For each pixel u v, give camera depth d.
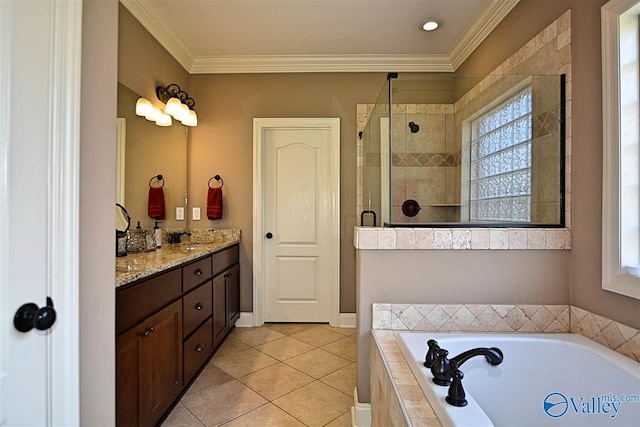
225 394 2.03
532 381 1.45
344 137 3.30
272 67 3.26
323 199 3.38
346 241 3.30
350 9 2.44
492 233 1.72
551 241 1.71
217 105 3.30
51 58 0.82
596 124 1.55
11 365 0.74
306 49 3.04
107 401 1.05
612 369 1.28
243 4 2.37
